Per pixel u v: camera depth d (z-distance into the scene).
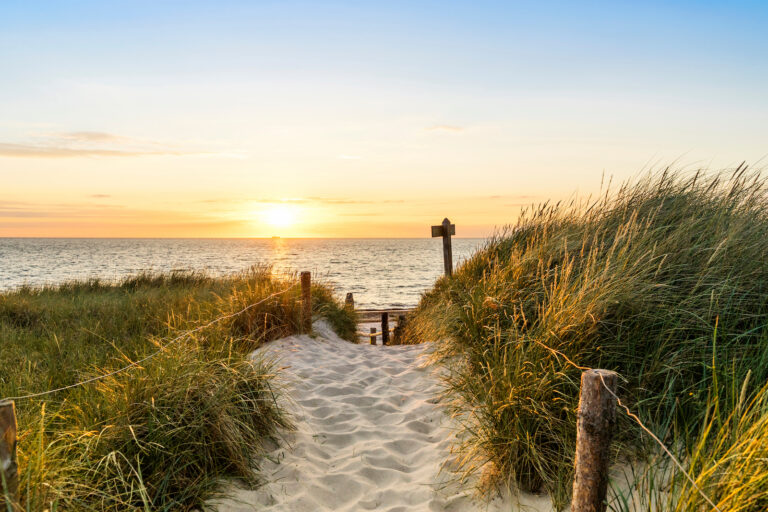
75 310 8.69
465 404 4.29
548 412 3.23
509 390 3.42
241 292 7.97
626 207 5.66
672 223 5.18
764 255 4.28
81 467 2.79
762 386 2.99
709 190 5.50
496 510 3.04
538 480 3.14
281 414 4.38
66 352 5.51
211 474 3.29
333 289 10.82
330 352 7.24
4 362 5.10
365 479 3.58
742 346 3.44
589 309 3.73
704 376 3.27
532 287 5.08
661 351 3.62
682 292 4.08
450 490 3.33
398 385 5.62
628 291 3.96
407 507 3.19
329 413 4.84
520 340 3.87
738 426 2.46
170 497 2.99
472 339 4.91
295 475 3.59
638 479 2.76
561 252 5.50
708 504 2.12
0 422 1.90
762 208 5.07
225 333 5.99
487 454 3.38
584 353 3.69
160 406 3.31
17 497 1.98
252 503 3.16
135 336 6.37
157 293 11.05
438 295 8.53
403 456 3.97
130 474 2.88
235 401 3.91
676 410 3.20
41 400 3.47
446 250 10.24
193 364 3.88
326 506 3.28
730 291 3.89
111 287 13.12
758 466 2.11
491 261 7.01
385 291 32.28
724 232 4.50
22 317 8.22
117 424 3.15
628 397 3.44
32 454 2.49
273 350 6.75
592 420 2.26
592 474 2.26
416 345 7.69
